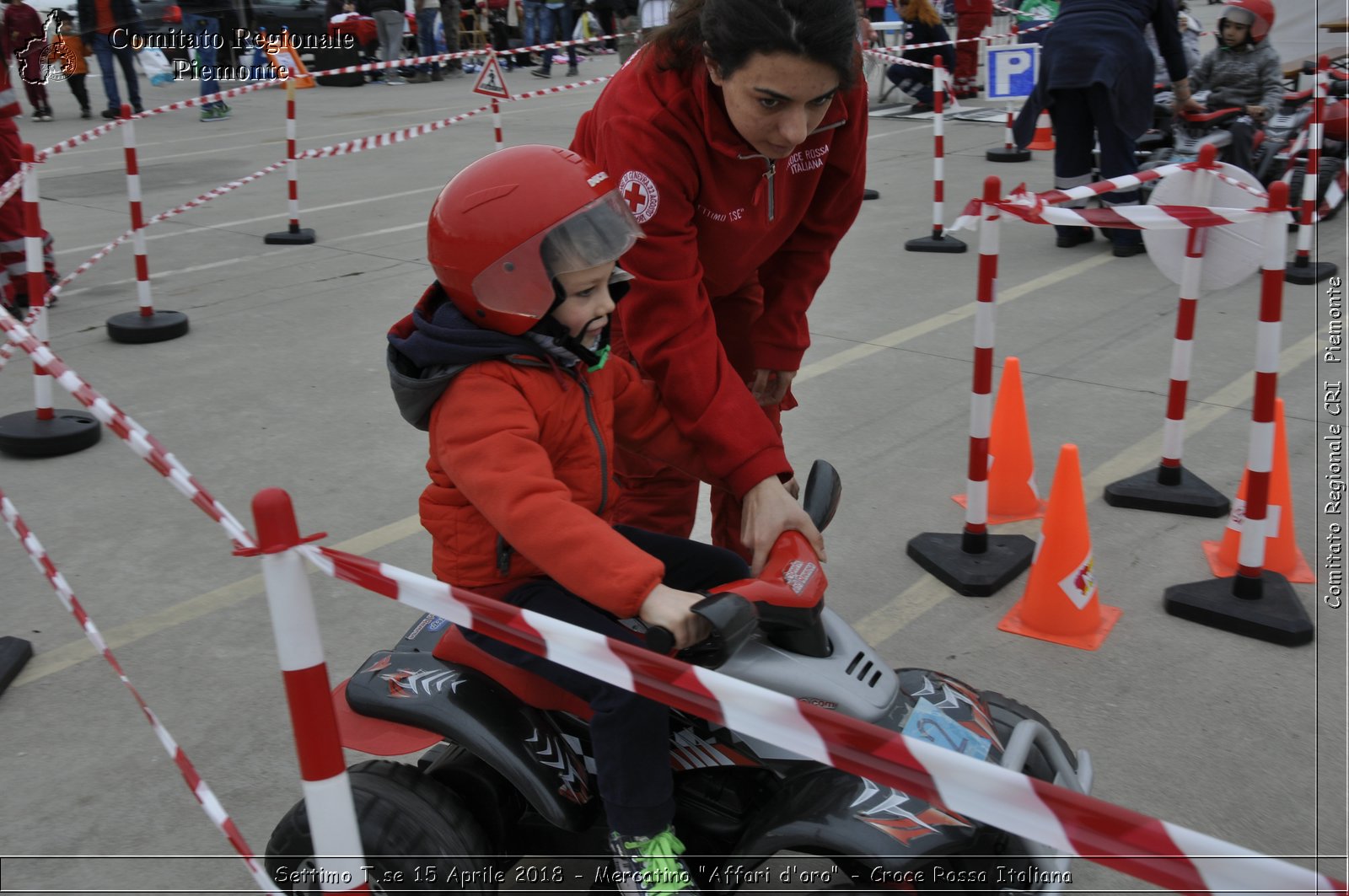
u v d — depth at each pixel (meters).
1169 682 3.33
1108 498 4.48
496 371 2.10
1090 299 7.13
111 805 2.92
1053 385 5.73
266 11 18.92
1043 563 3.57
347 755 3.03
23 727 3.25
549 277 2.04
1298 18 10.65
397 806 2.18
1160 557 4.07
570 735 2.33
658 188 2.46
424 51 19.98
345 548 4.25
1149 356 6.10
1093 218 3.70
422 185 11.06
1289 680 3.32
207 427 5.41
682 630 1.90
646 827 2.08
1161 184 4.00
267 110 16.92
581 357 2.17
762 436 2.44
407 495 4.70
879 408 5.50
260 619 3.79
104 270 8.27
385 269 8.11
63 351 6.51
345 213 9.90
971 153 11.97
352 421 5.45
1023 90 11.00
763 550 2.33
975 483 3.93
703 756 2.24
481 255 2.02
